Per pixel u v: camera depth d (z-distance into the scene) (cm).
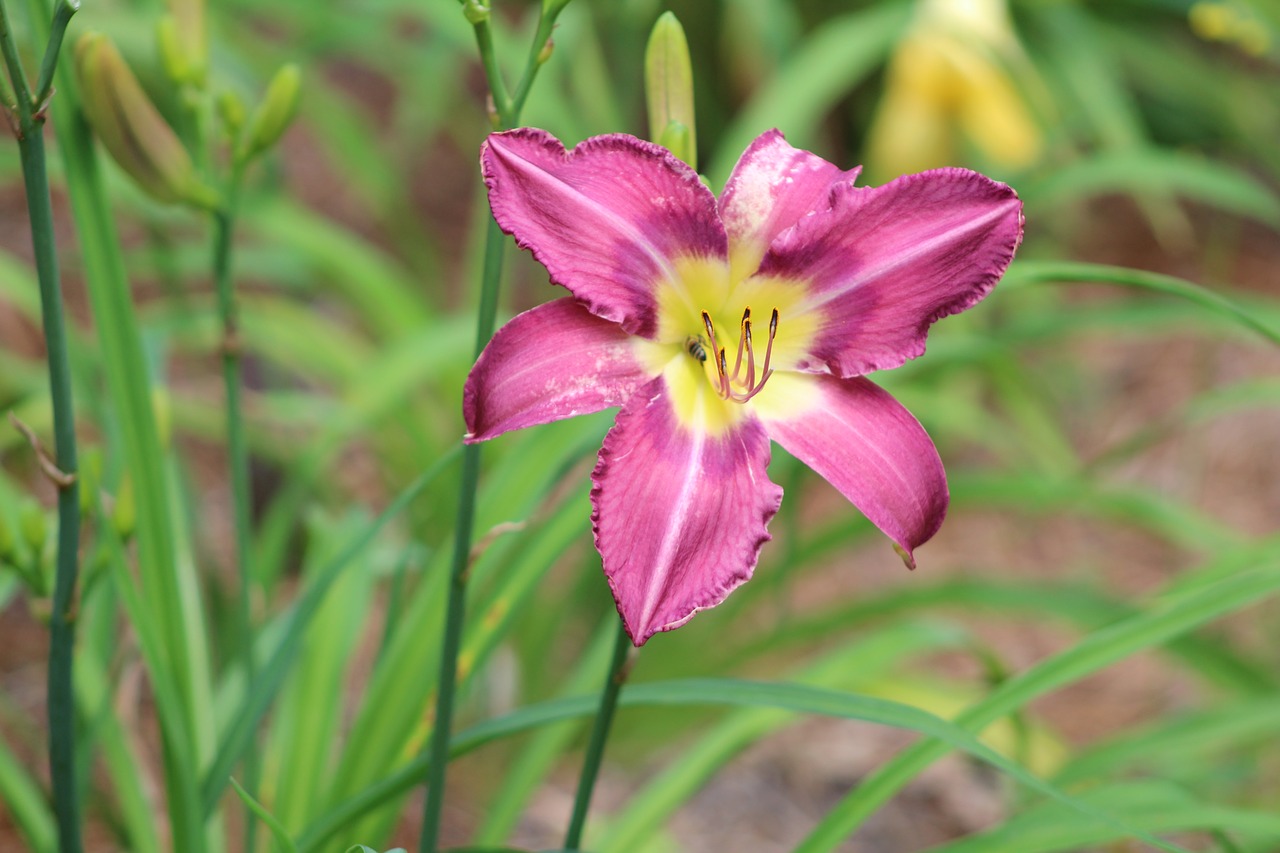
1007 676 122
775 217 95
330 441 145
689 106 97
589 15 193
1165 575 201
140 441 105
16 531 114
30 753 140
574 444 113
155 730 147
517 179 92
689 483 93
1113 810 108
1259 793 143
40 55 102
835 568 203
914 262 94
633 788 159
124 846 115
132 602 101
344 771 110
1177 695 175
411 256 208
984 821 155
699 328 95
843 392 95
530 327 93
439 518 162
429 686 110
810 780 162
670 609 92
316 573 121
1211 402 137
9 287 158
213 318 159
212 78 150
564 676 170
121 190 137
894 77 200
